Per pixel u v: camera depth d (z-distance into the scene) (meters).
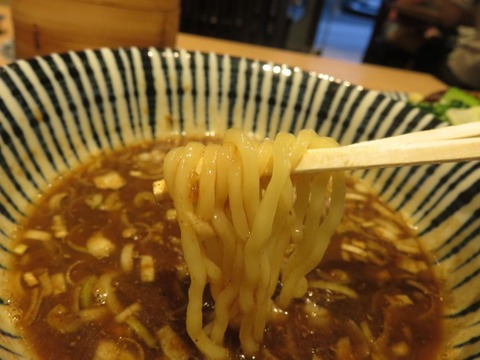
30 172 0.17
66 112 0.18
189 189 0.11
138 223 0.17
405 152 0.11
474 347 0.13
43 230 0.16
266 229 0.12
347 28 1.00
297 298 0.15
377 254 0.17
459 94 0.31
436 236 0.18
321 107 0.21
